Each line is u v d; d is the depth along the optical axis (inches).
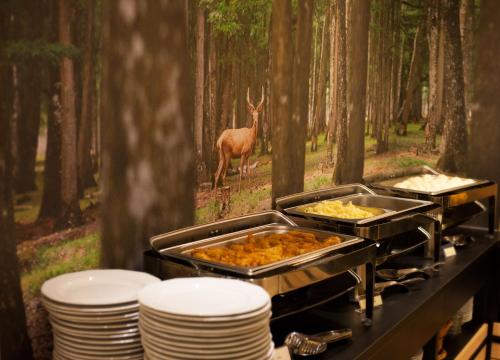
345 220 93.0
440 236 109.4
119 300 57.2
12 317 59.8
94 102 67.7
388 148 143.6
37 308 62.6
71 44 64.2
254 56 94.5
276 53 99.5
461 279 112.4
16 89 58.9
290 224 93.9
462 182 138.2
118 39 70.0
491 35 152.8
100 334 56.2
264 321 54.3
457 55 155.5
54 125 63.2
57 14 62.5
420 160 155.2
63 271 65.5
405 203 112.8
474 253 126.0
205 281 60.7
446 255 121.7
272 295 66.4
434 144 156.5
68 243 65.9
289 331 77.3
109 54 69.0
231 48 89.4
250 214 93.0
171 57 77.9
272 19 97.7
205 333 51.1
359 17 125.3
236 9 89.5
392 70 142.0
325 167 117.9
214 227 86.0
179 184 81.4
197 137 84.2
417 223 98.7
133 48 72.1
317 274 71.1
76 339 56.6
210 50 85.4
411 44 148.0
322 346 71.8
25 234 60.9
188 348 52.1
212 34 85.4
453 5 153.0
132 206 74.2
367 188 121.7
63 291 59.7
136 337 57.8
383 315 86.0
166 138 78.4
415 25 147.9
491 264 136.8
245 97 93.6
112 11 68.9
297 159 108.2
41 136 61.9
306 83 108.5
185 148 82.0
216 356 52.1
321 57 112.5
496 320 142.3
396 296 95.5
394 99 144.4
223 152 90.0
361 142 131.4
